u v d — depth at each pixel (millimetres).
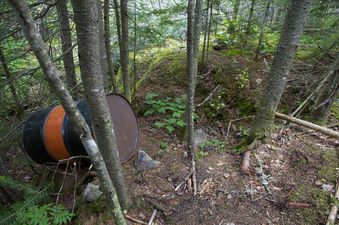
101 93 1907
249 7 5730
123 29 3762
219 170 3311
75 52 6312
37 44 1167
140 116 4602
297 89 4652
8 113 4039
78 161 3074
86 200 2844
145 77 5344
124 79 4086
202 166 3373
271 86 3445
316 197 2846
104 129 2043
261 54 5434
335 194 2834
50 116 2963
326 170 3186
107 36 3758
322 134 3850
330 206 2727
